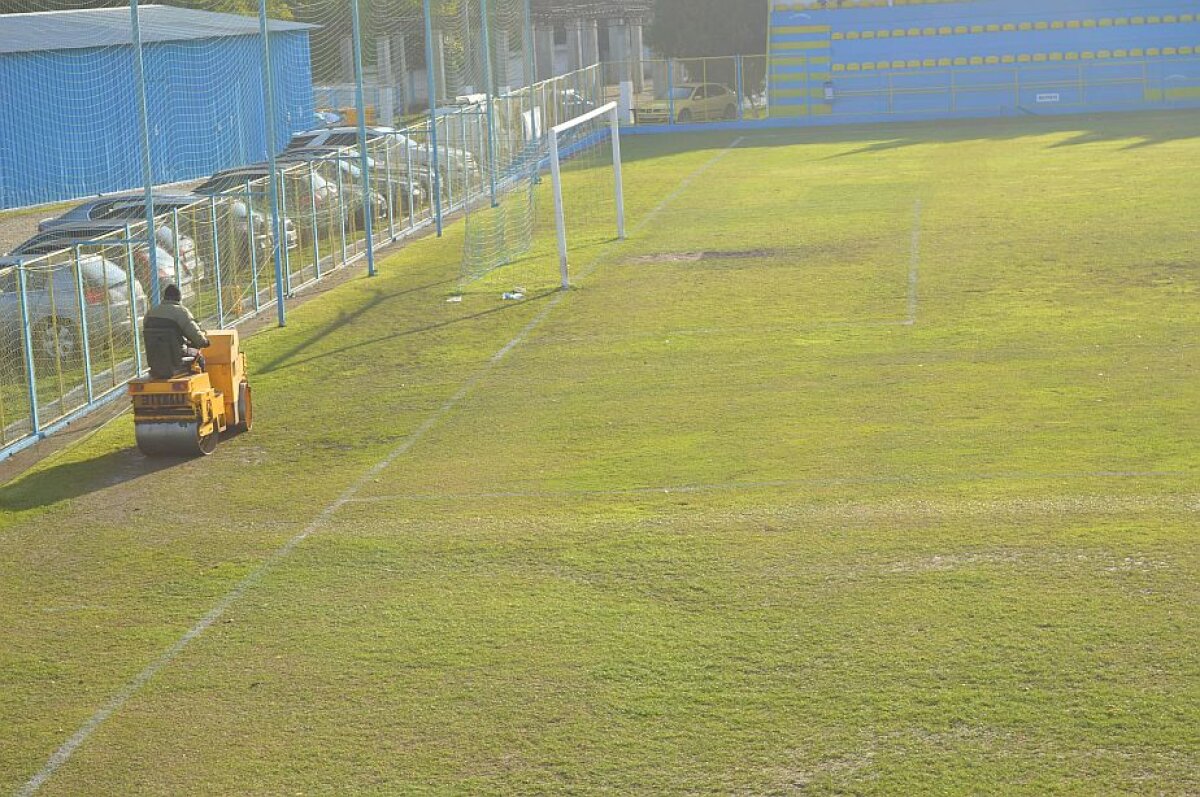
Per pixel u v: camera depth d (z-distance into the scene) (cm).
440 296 3119
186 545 1584
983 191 4138
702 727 1059
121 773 1052
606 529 1528
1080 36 7238
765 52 8225
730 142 6341
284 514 1675
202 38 5738
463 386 2283
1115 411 1861
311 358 2594
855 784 960
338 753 1059
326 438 2028
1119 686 1075
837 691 1102
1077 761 969
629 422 1986
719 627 1244
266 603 1383
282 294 2950
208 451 1984
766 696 1102
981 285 2806
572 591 1355
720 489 1647
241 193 3241
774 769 989
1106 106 6875
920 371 2162
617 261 3388
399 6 7444
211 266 3012
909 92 7262
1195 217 3400
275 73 6191
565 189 4900
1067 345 2266
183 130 5678
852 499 1573
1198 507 1459
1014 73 7200
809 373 2197
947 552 1386
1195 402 1878
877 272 3014
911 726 1037
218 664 1240
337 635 1288
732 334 2522
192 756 1071
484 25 4756
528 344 2567
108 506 1761
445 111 4862
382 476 1811
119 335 2577
